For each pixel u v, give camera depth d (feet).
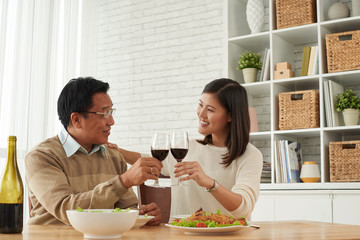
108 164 6.86
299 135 12.66
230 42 13.25
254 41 13.23
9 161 4.62
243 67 12.95
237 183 6.56
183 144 5.58
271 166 12.06
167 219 6.70
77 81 6.41
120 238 4.16
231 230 4.51
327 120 11.59
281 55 12.96
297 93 12.06
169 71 15.79
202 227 4.53
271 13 12.66
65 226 5.22
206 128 7.19
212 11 15.21
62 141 6.41
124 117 16.46
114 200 5.20
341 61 11.58
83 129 6.38
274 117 12.32
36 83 14.34
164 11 16.17
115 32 17.11
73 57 15.83
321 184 11.09
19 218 4.49
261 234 4.58
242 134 6.99
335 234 4.58
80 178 6.37
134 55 16.60
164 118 15.66
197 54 15.30
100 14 17.51
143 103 16.16
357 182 10.79
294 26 12.35
